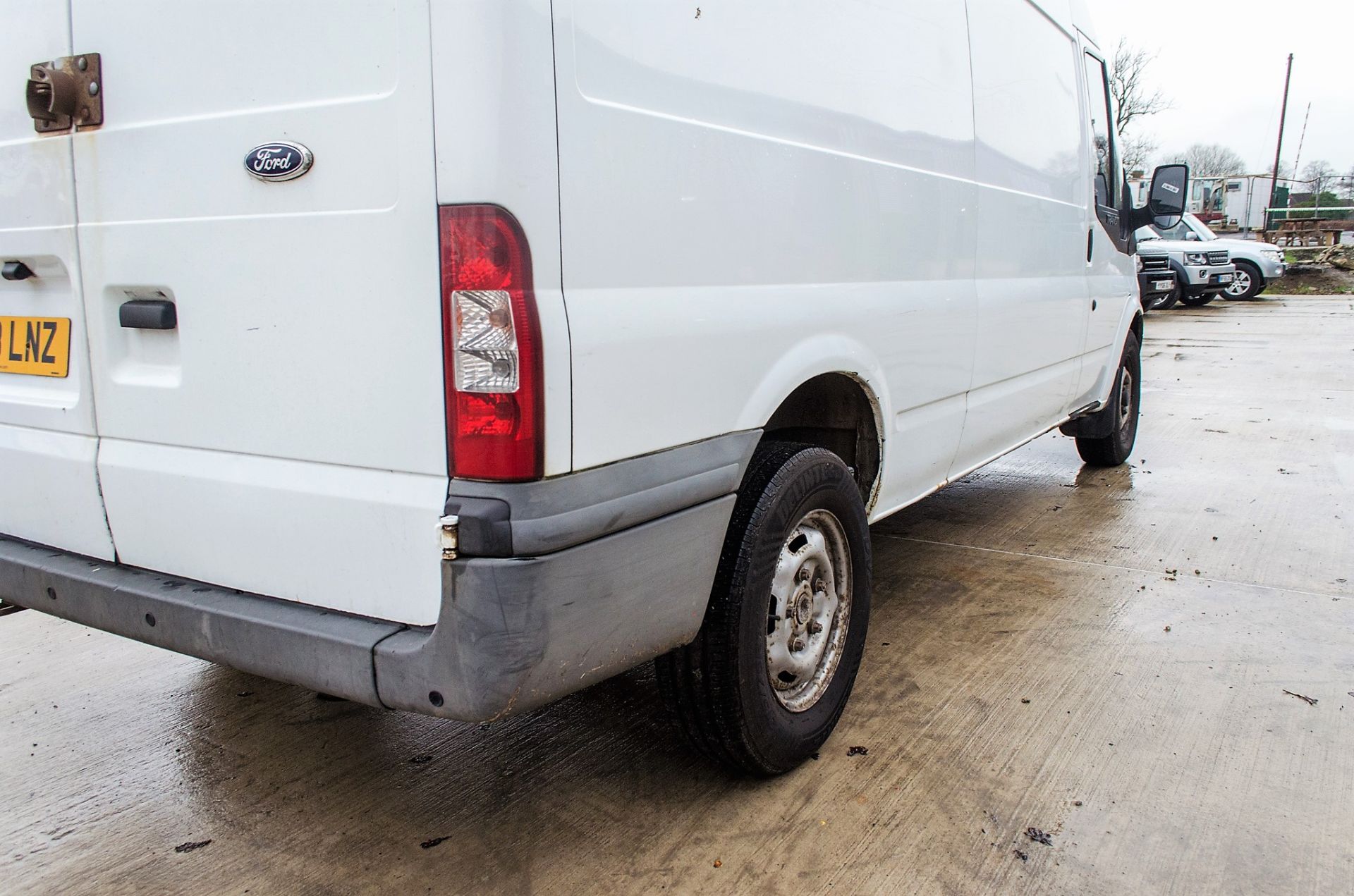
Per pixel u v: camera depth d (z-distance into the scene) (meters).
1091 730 2.68
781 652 2.40
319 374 1.80
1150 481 5.54
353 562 1.81
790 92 2.26
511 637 1.65
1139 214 5.32
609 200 1.76
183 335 1.97
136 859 2.17
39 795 2.43
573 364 1.69
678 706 2.22
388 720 2.80
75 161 2.05
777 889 2.03
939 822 2.26
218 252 1.88
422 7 1.59
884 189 2.67
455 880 2.08
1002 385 3.70
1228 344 12.14
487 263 1.59
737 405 2.12
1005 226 3.54
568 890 2.04
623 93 1.79
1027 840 2.19
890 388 2.77
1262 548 4.27
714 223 2.02
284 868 2.13
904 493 3.10
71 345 2.18
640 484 1.85
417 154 1.63
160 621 2.01
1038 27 3.83
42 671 3.13
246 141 1.80
